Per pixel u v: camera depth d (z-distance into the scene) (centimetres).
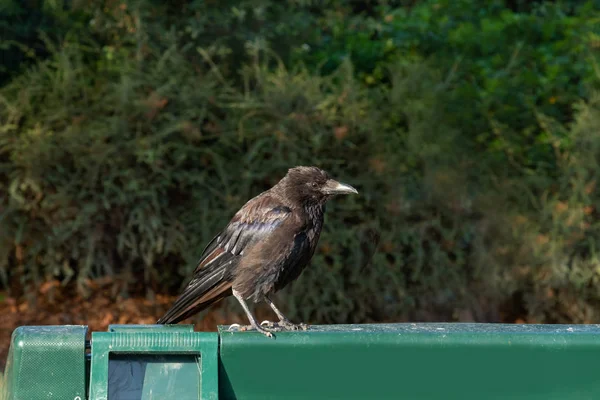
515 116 1417
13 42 1305
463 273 1301
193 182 1256
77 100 1270
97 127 1233
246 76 1283
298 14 1468
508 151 1351
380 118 1279
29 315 1255
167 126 1229
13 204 1227
